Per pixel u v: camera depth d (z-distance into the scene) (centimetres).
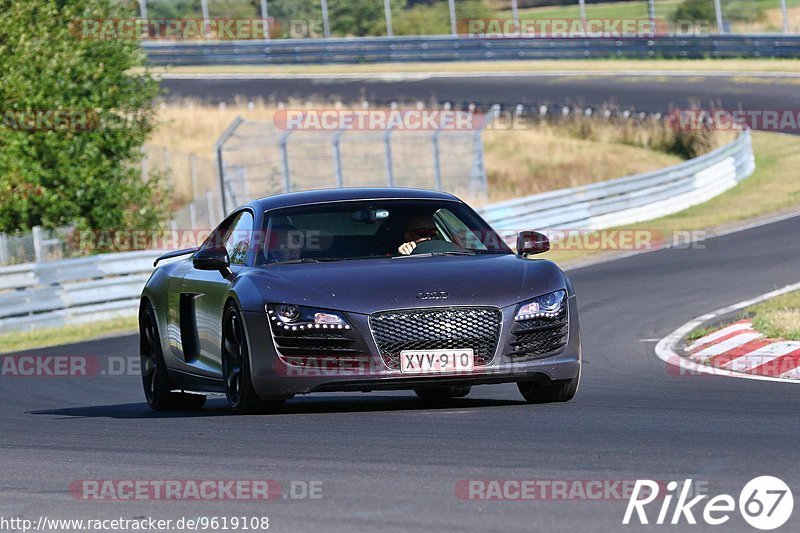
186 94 14738
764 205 8625
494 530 1318
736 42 15175
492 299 2252
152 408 2905
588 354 3656
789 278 5116
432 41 16225
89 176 7012
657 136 12312
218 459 1839
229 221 2769
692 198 8931
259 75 16000
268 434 2064
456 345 2219
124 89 7375
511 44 15975
